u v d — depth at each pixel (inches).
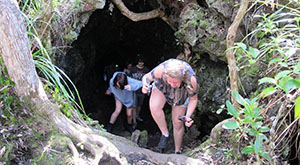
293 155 101.3
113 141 99.4
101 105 231.6
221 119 153.3
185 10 142.7
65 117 93.8
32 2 119.6
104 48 244.1
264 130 74.3
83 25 138.6
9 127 82.7
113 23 215.3
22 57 79.6
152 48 238.8
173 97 108.7
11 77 83.0
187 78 96.5
